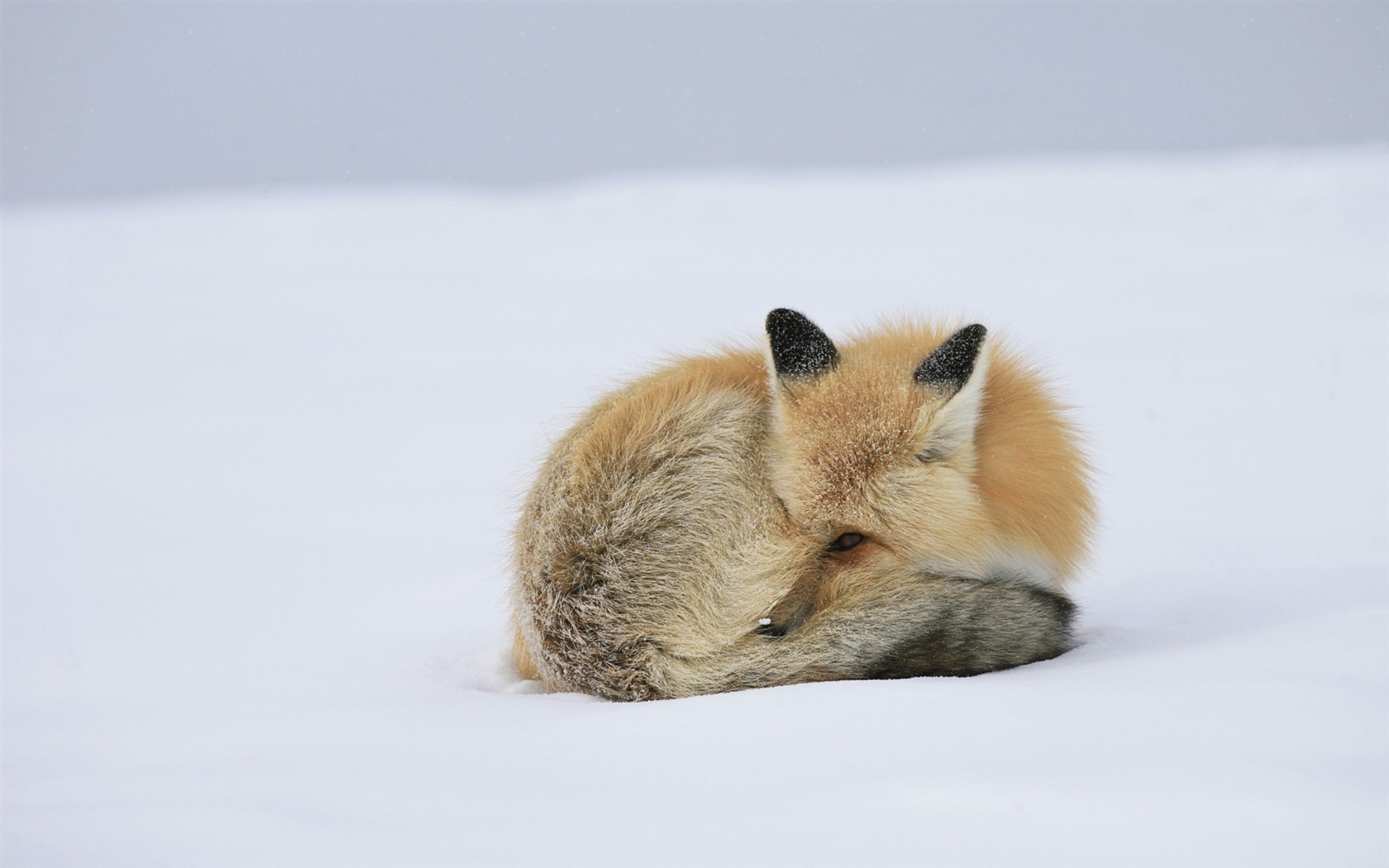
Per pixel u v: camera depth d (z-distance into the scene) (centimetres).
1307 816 414
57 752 638
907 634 673
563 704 671
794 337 777
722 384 829
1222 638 689
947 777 463
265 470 1883
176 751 617
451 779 516
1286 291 2786
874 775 481
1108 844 405
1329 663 580
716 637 702
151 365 2912
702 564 718
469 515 1531
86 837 454
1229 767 454
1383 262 3028
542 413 2159
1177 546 1101
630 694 700
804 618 712
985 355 739
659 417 752
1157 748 484
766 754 522
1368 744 471
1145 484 1406
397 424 2175
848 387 764
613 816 462
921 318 940
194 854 434
